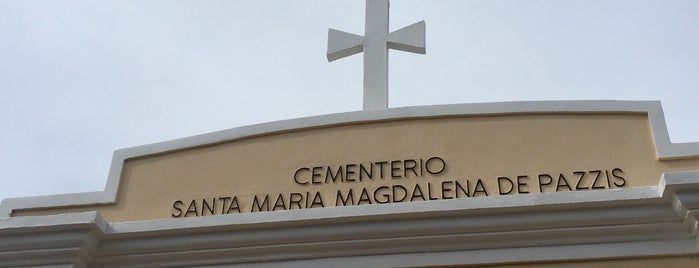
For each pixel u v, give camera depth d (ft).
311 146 25.54
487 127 24.98
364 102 27.53
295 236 23.11
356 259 22.84
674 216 21.99
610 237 22.18
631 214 22.07
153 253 23.81
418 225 22.59
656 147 23.71
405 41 28.94
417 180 24.26
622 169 23.58
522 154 24.29
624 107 24.67
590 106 24.84
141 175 26.00
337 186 24.56
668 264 21.72
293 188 24.77
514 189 23.67
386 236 22.77
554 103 25.04
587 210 22.22
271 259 23.27
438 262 22.45
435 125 25.29
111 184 25.84
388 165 24.71
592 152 24.02
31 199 25.72
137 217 25.12
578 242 22.24
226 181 25.34
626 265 21.83
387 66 28.40
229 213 24.50
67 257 23.58
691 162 23.34
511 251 22.35
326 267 22.84
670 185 21.59
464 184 23.97
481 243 22.52
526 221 22.30
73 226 23.49
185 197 25.26
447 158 24.57
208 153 26.04
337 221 22.93
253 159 25.62
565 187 23.47
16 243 23.68
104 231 23.86
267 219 23.22
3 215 25.45
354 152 25.16
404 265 22.52
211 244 23.52
